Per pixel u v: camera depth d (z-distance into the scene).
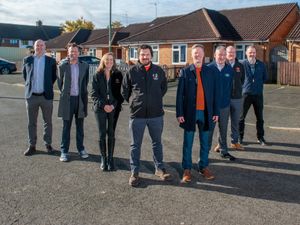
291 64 25.00
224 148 8.08
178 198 5.91
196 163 7.73
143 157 8.13
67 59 7.86
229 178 6.85
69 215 5.28
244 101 9.16
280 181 6.71
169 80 28.14
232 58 8.45
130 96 6.69
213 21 32.88
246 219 5.19
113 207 5.55
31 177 6.81
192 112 6.66
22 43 77.88
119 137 10.06
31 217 5.21
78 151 8.25
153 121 6.64
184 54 32.69
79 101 7.90
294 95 19.41
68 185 6.44
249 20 33.19
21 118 12.92
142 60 6.53
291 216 5.30
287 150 8.78
